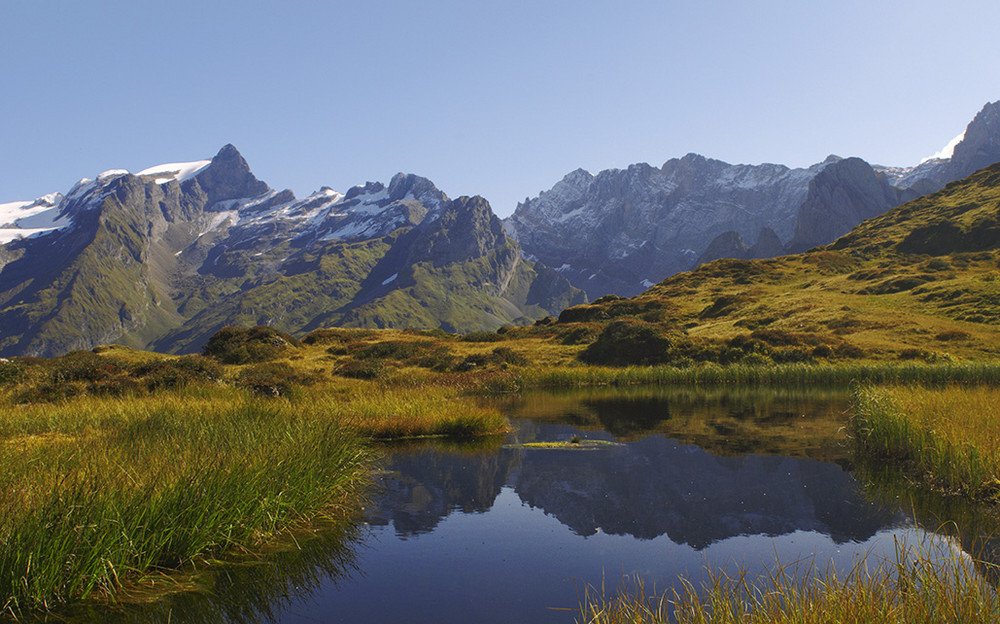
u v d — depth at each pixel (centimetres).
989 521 1012
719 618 604
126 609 707
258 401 1809
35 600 679
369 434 1902
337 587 786
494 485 1333
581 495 1249
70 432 1414
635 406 2739
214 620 688
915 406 1589
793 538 967
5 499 764
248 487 939
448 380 3647
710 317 6500
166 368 2669
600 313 7319
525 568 852
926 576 629
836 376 3653
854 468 1434
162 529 807
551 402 2953
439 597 753
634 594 755
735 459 1560
